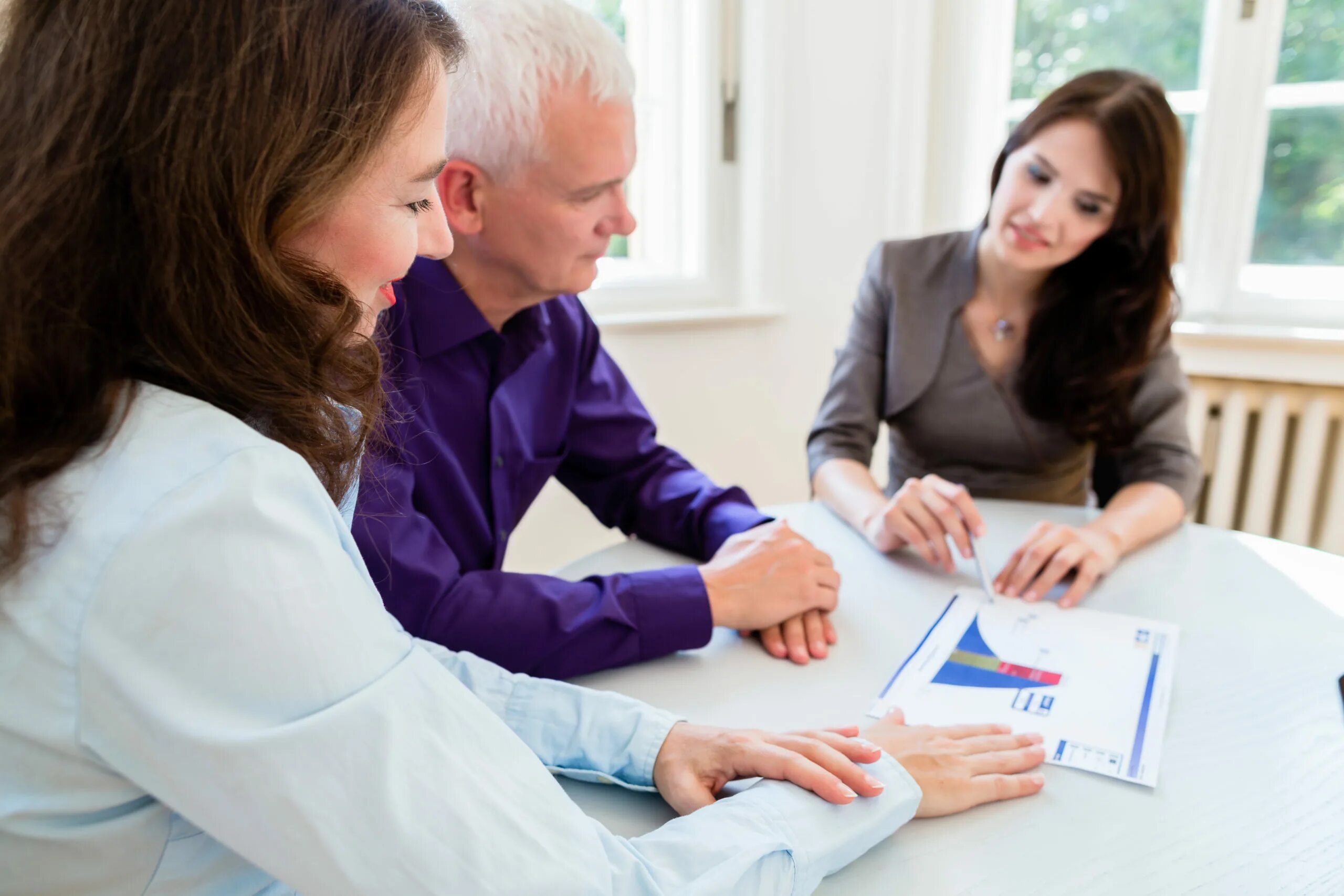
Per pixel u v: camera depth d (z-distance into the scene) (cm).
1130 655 82
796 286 218
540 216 86
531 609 81
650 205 217
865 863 56
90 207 36
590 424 117
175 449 37
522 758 45
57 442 36
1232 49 185
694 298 215
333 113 39
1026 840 58
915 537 102
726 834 52
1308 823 59
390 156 42
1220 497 193
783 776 59
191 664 35
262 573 36
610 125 84
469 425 98
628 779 64
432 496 94
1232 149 190
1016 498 149
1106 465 147
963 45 211
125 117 36
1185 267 200
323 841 37
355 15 39
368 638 40
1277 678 78
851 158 213
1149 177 124
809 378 226
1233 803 61
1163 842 57
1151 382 138
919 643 85
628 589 83
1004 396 144
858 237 219
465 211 87
